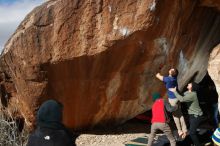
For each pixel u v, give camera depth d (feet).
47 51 24.32
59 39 24.04
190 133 23.73
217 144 22.86
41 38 24.31
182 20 25.03
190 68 29.14
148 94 28.63
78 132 29.27
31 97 25.89
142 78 27.32
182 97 23.95
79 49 24.08
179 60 27.48
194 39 27.35
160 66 26.84
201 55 29.07
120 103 28.60
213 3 25.11
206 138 25.71
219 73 24.25
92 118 28.99
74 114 27.86
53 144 10.17
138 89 27.91
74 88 26.22
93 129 29.73
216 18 27.84
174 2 23.24
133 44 24.25
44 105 10.46
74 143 10.69
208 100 32.76
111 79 26.45
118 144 26.68
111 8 23.43
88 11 23.70
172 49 26.22
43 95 25.71
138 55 25.31
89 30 23.82
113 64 25.32
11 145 27.89
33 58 24.61
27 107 26.96
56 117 10.43
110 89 27.17
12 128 29.09
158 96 23.93
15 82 27.68
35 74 25.00
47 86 25.46
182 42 26.53
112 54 24.58
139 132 29.60
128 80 27.09
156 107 23.34
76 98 26.89
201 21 26.81
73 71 25.16
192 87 24.03
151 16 22.88
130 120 32.78
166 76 27.50
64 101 26.66
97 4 23.56
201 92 33.17
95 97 27.32
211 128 26.78
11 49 25.79
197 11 25.95
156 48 25.21
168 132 23.07
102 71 25.62
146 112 32.83
